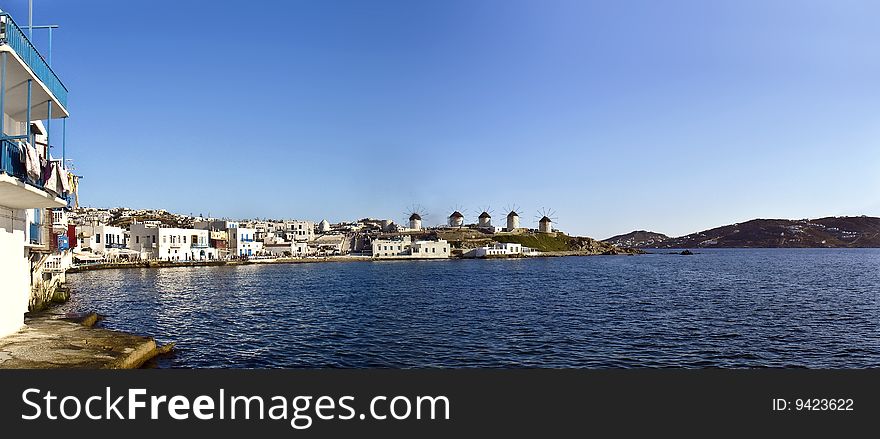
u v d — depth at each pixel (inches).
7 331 1162.6
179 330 1695.4
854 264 7052.2
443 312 2145.7
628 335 1577.3
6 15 877.2
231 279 4222.4
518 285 3636.8
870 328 1694.1
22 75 946.1
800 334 1584.6
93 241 5871.1
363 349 1393.9
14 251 1195.3
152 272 5007.4
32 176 957.2
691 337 1541.6
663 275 4788.4
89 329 1298.0
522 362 1245.1
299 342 1488.7
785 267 6269.7
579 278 4399.6
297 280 4207.7
